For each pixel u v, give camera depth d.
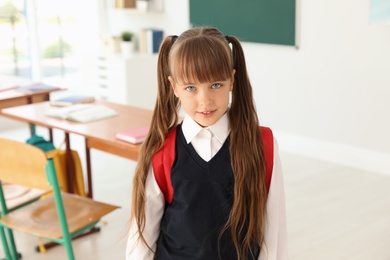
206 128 1.42
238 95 1.45
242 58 1.45
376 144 4.62
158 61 1.46
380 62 4.46
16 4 6.59
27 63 6.81
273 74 5.27
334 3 4.66
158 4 6.35
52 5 6.86
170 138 1.47
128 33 6.52
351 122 4.75
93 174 4.70
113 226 3.67
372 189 4.24
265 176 1.44
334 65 4.77
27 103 4.06
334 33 4.71
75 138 5.79
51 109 3.59
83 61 6.60
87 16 7.07
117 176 4.64
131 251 1.52
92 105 3.63
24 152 2.43
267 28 5.20
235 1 5.40
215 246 1.45
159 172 1.47
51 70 7.01
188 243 1.46
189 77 1.31
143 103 6.32
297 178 4.50
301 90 5.07
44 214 2.77
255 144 1.42
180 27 6.15
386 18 4.24
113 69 6.24
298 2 4.89
